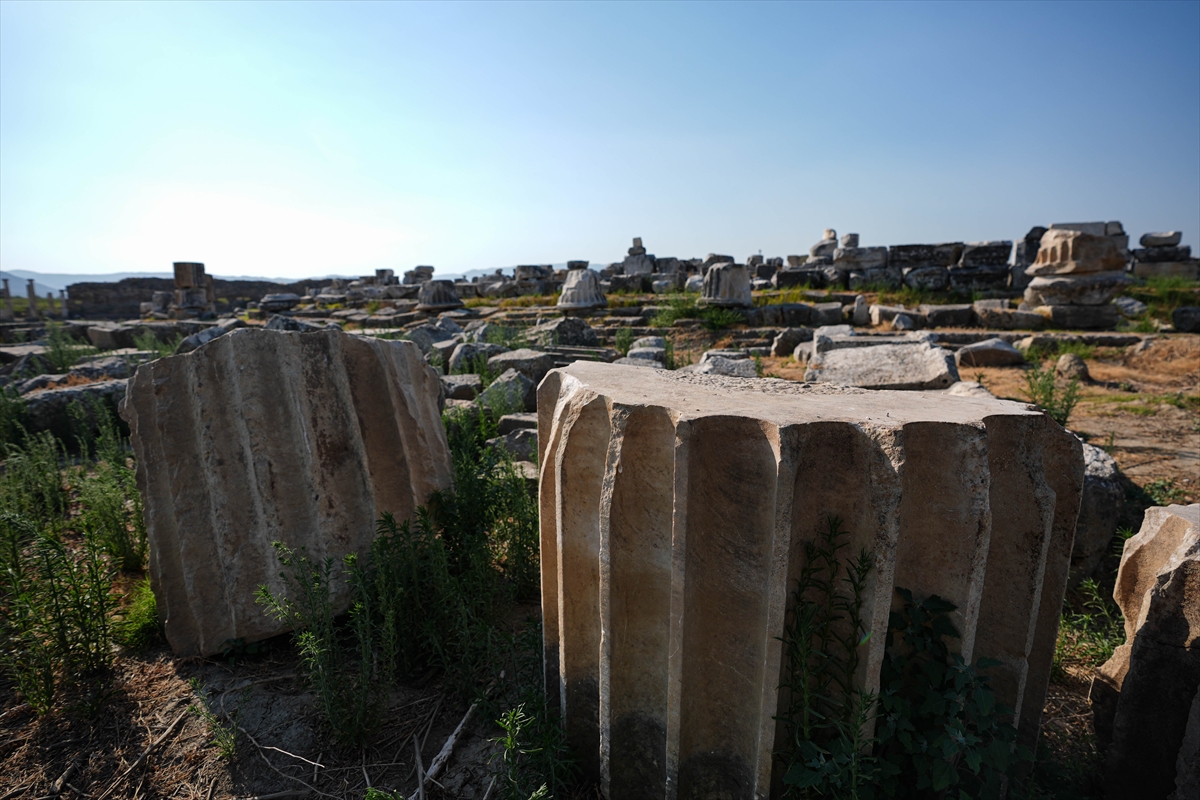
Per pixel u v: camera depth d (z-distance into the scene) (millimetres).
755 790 2061
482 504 3895
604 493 2088
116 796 2443
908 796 2154
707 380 2693
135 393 3379
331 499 3361
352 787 2480
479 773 2521
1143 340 10711
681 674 2049
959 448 1961
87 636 3031
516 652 3104
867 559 1907
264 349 3293
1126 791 2355
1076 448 2209
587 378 2578
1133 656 2312
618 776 2322
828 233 23609
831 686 2082
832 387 2602
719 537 2037
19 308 31062
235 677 3102
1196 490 4949
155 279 33188
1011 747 2094
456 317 19250
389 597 3047
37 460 5227
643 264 29141
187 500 3289
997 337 11789
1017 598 2176
